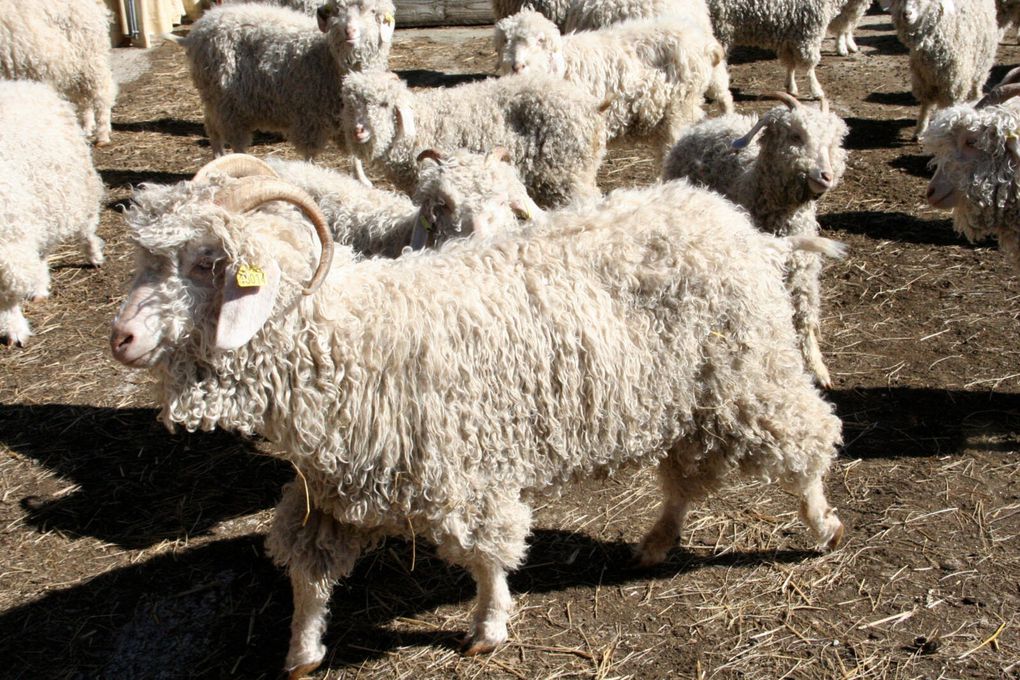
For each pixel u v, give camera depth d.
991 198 5.23
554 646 4.22
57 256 8.07
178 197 3.41
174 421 3.55
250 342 3.47
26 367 6.53
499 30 8.87
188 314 3.39
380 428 3.62
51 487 5.39
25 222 6.47
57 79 9.53
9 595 4.62
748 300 4.02
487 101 7.59
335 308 3.60
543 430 3.85
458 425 3.70
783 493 5.14
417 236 5.46
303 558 3.90
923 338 6.56
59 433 5.86
